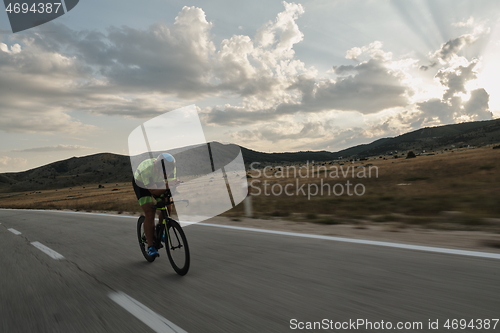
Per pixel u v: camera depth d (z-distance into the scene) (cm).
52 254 624
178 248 424
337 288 332
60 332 281
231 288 357
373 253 459
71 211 1844
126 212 1485
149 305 328
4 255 654
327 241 558
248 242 593
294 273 392
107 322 294
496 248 461
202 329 264
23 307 350
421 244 503
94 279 437
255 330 255
